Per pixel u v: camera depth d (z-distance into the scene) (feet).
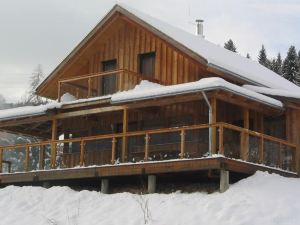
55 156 73.77
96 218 54.49
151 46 76.95
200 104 71.00
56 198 62.75
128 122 77.56
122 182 69.92
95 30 79.97
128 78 76.38
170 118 73.00
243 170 59.47
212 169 57.67
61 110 75.56
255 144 64.08
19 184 76.89
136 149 74.49
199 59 68.33
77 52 82.02
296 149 69.46
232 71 69.00
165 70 74.79
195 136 68.59
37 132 88.79
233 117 72.28
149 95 63.41
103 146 78.64
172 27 85.25
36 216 58.65
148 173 61.77
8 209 62.28
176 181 66.69
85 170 67.26
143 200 56.44
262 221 46.62
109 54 81.35
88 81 76.89
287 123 70.85
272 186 55.52
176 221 49.34
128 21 76.54
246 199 51.55
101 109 71.10
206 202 52.21
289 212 48.14
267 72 93.56
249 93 62.39
